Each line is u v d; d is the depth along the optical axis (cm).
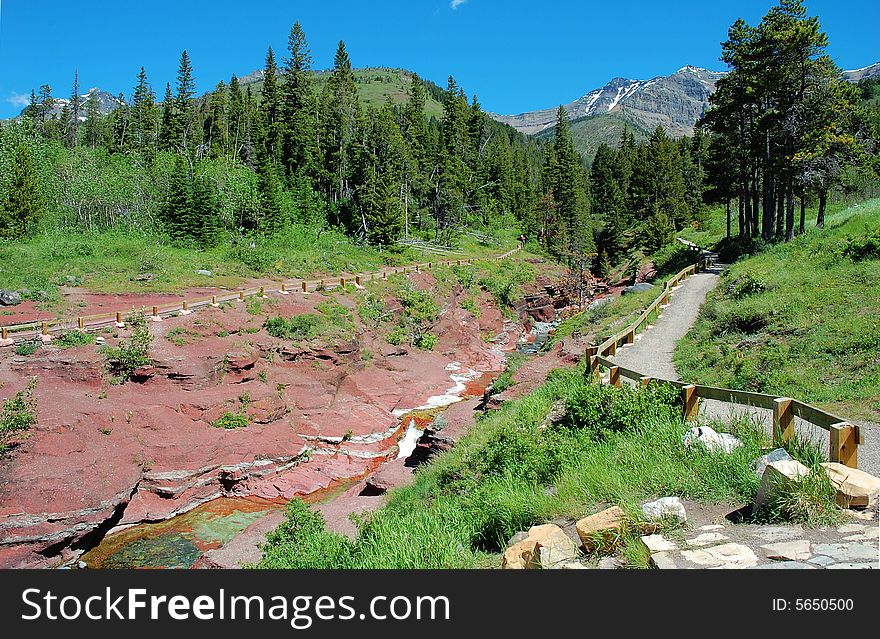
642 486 873
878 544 609
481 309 6356
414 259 7144
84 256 4962
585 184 12244
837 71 3819
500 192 10644
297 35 9338
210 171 7131
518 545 731
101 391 2762
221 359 3216
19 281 4016
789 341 1847
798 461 782
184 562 2091
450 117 10262
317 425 3216
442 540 884
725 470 855
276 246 6469
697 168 9856
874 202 4428
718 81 4612
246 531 2252
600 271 8375
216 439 2756
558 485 976
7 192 5553
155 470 2517
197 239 6044
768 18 3944
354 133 8800
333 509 2161
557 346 3028
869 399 1227
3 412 2309
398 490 1962
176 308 3616
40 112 11062
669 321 2844
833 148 3728
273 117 10312
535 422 1529
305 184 7925
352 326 4275
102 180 6538
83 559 2112
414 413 3769
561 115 10838
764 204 4378
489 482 1193
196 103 11512
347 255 6688
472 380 4638
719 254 4925
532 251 9062
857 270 2412
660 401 1223
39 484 2102
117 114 10600
